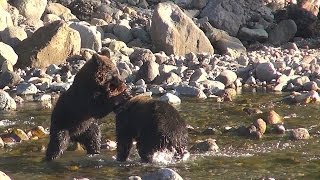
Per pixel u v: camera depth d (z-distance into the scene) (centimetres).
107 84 3350
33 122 4325
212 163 3238
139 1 8756
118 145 3362
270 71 5950
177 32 7025
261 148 3541
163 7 7181
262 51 7388
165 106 3269
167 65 6259
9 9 7494
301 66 6275
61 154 3522
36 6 7744
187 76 6022
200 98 5244
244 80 5975
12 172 3170
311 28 8281
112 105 3366
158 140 3203
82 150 3644
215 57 6838
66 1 8281
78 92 3397
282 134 3856
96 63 3328
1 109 4812
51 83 5753
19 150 3606
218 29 7900
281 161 3253
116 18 8069
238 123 4172
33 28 7344
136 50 6669
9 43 6669
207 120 4297
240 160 3284
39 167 3269
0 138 3722
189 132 3950
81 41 6856
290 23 8106
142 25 7881
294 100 4928
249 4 8319
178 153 3269
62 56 6494
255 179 2933
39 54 6344
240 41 7800
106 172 3147
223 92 5419
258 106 4791
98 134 3547
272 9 8650
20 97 5284
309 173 3022
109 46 6894
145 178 2823
